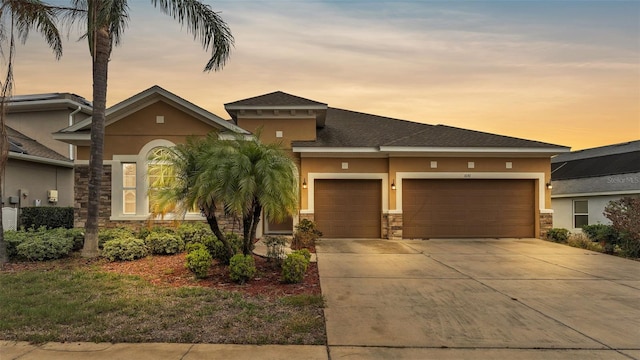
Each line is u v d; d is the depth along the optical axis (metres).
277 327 5.42
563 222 20.59
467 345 4.91
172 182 8.36
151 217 12.42
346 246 13.57
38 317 5.61
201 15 10.66
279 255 9.42
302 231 13.76
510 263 10.43
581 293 7.43
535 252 12.35
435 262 10.52
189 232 11.88
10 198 15.63
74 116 19.84
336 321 5.72
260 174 7.82
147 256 10.19
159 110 14.81
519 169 15.95
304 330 5.32
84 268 8.85
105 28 10.21
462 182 16.03
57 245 9.86
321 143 16.20
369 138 17.22
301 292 7.22
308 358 4.50
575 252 12.39
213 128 14.72
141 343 4.86
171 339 4.96
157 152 9.84
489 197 16.02
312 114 16.81
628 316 6.09
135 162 14.74
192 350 4.67
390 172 15.77
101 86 10.23
